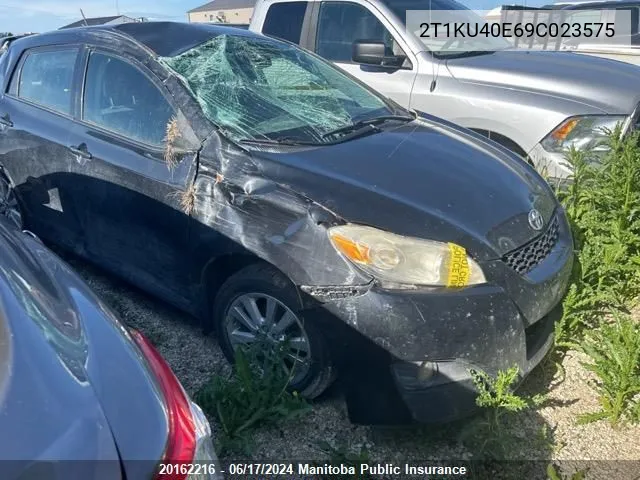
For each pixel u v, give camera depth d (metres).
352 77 4.16
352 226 2.60
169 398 1.65
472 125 4.73
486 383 2.54
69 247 3.95
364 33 5.36
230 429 2.67
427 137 3.49
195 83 3.27
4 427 1.41
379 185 2.81
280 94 3.53
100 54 3.62
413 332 2.46
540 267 2.88
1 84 4.27
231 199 2.86
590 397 2.97
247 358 2.88
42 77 4.00
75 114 3.71
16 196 4.14
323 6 5.62
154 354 1.87
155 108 3.28
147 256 3.36
